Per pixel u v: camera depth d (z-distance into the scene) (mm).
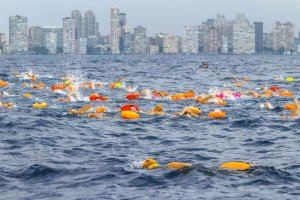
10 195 13375
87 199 12938
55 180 14820
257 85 53000
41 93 40906
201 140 21781
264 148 20000
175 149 19812
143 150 19594
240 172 15367
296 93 42906
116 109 30656
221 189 13750
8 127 23844
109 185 14180
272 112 30031
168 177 14828
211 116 27922
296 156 18359
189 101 35594
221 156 18500
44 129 23625
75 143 20844
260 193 13469
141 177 14844
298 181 14664
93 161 17391
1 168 16125
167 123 25984
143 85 52719
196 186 13992
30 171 15672
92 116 27625
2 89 44125
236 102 35250
